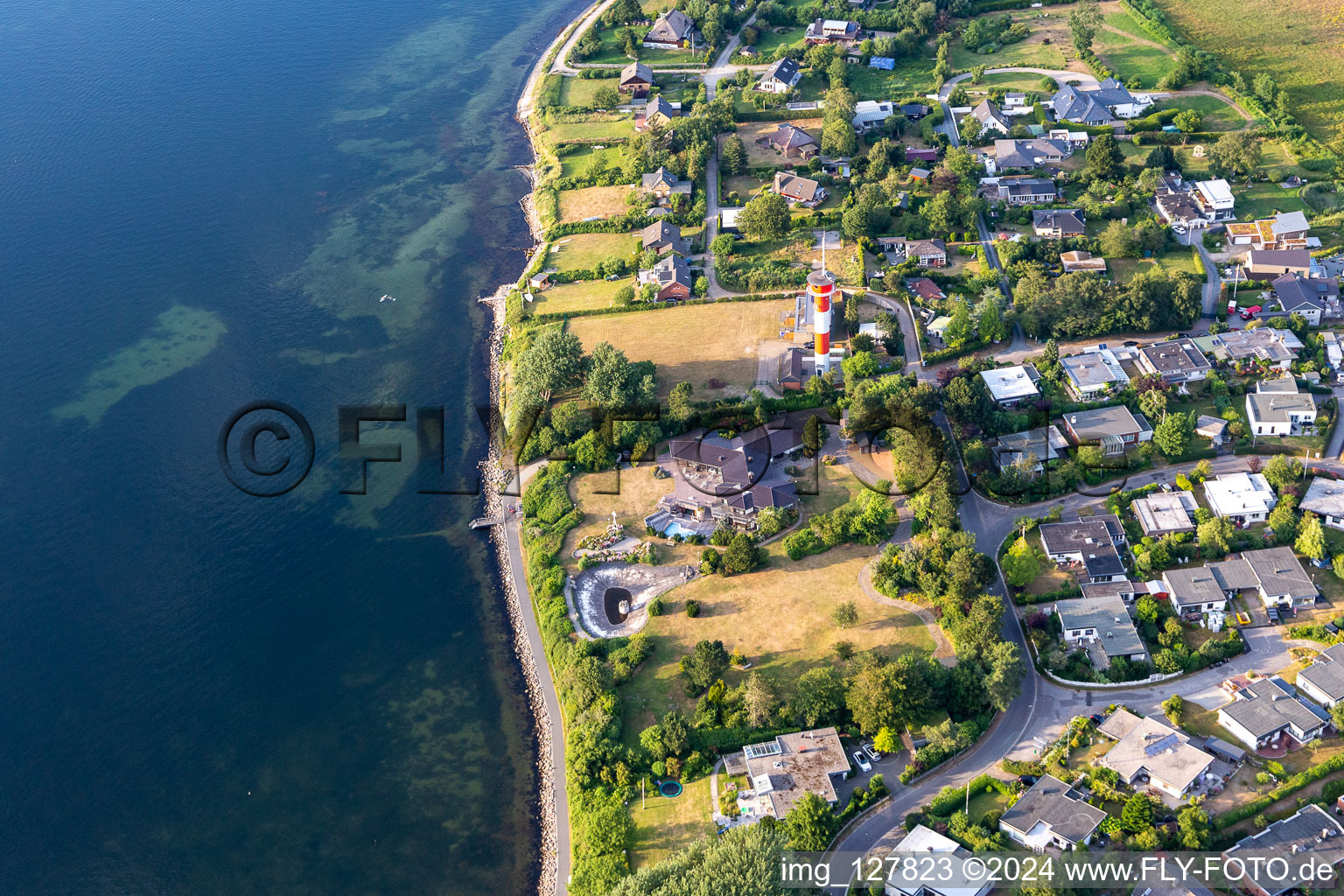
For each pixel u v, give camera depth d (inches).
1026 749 6811.0
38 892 6717.5
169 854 6899.6
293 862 6806.1
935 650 7500.0
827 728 6978.4
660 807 6673.2
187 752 7514.8
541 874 6619.1
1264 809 6240.2
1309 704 6781.5
